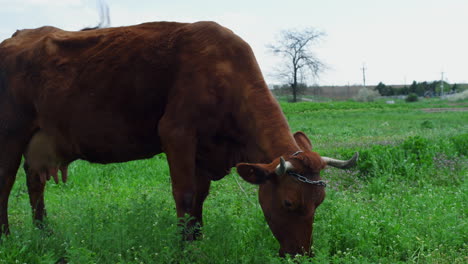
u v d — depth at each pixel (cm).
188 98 441
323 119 3052
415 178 787
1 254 411
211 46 452
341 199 614
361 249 430
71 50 498
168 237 404
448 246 446
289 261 357
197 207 500
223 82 438
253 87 436
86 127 483
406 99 8000
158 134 463
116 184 822
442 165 841
